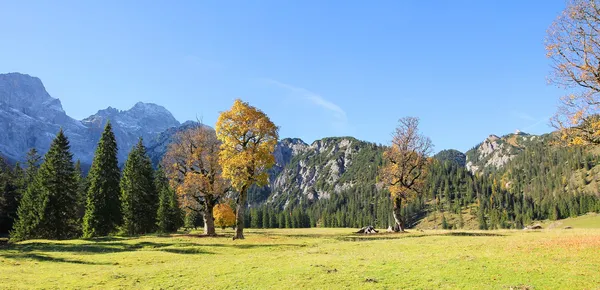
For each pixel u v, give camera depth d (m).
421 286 15.43
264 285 16.97
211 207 50.50
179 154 51.06
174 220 84.88
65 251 32.62
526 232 42.34
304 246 33.59
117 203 65.38
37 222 58.03
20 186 93.44
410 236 42.31
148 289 17.23
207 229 49.56
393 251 26.88
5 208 88.81
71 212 62.88
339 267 20.27
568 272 16.53
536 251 22.56
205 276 19.59
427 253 24.61
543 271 16.95
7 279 19.78
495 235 38.84
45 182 60.00
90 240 42.62
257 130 41.72
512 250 23.56
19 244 38.25
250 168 41.94
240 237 41.66
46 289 17.39
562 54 24.97
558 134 25.36
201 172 50.72
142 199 70.81
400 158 55.62
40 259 27.84
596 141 23.45
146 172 74.25
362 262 21.67
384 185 57.59
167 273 20.80
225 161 42.09
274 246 33.47
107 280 19.36
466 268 18.41
